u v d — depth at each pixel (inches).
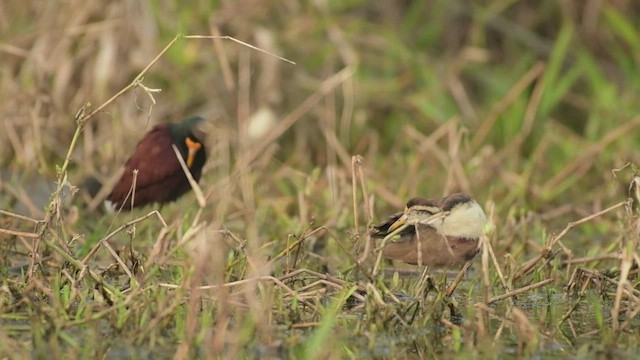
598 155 644.1
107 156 597.0
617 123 692.7
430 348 341.4
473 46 737.0
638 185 386.3
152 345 331.3
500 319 370.3
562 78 745.6
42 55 637.9
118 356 324.5
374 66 709.9
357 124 682.2
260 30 671.1
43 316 347.9
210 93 665.0
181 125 508.1
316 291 374.6
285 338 344.2
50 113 627.8
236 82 669.9
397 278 398.6
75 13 660.1
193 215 522.0
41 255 404.5
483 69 726.5
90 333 343.6
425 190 605.3
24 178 576.7
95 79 643.5
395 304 374.3
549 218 564.7
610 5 764.6
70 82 652.7
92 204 539.8
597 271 406.6
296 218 511.5
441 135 633.6
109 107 636.1
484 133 658.2
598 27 762.2
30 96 617.9
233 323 356.5
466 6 751.1
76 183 575.8
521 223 500.1
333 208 508.4
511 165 639.8
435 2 745.0
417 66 708.0
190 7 677.9
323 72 688.4
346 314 372.2
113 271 414.6
